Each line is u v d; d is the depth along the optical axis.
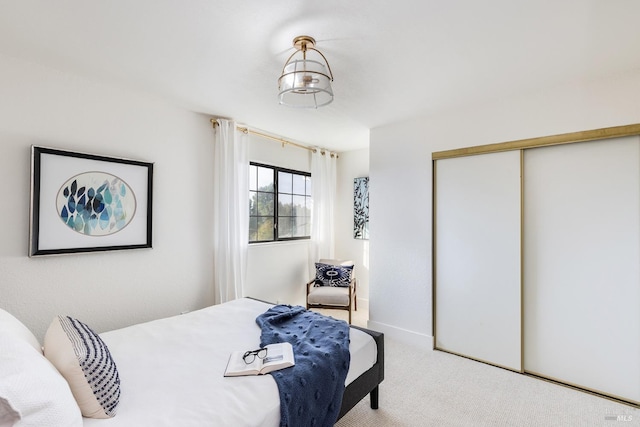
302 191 4.46
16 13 1.59
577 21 1.64
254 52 1.98
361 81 2.38
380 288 3.49
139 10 1.57
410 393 2.31
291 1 1.50
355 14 1.59
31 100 2.10
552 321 2.49
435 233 3.12
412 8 1.54
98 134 2.40
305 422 1.38
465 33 1.76
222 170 3.18
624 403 2.18
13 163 2.03
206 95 2.68
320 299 3.63
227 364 1.54
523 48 1.91
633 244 2.18
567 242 2.43
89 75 2.31
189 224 3.01
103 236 2.41
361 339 1.99
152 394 1.28
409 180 3.27
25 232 2.08
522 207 2.61
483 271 2.82
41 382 0.95
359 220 4.62
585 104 2.33
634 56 2.00
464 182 2.93
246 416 1.18
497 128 2.72
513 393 2.31
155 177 2.76
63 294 2.24
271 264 3.93
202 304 3.11
